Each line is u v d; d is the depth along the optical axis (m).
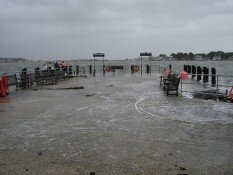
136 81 25.67
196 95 15.62
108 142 7.32
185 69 35.94
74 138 7.70
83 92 17.70
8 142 7.48
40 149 6.88
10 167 5.85
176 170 5.57
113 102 13.49
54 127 8.89
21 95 16.98
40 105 13.01
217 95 14.96
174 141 7.35
